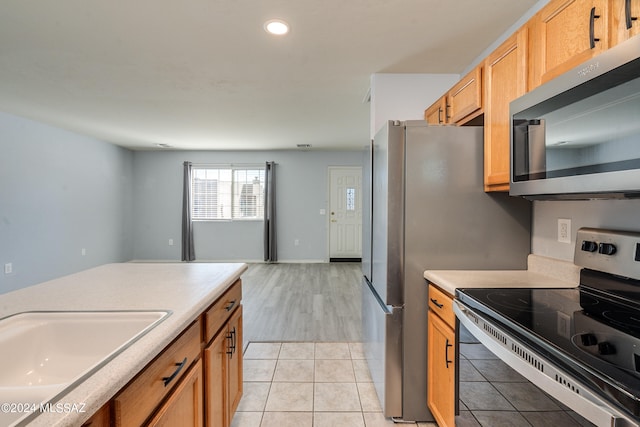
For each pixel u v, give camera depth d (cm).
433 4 170
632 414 60
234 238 657
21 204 397
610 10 92
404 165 168
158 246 654
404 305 169
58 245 455
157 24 189
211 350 126
